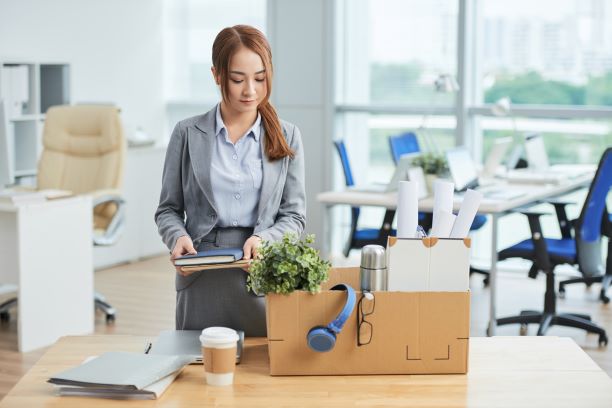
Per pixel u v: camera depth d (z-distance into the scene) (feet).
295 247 7.96
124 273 25.67
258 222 9.28
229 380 7.82
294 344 8.00
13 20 26.04
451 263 8.05
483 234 27.71
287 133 9.48
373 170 29.07
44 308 18.31
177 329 9.55
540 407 7.39
